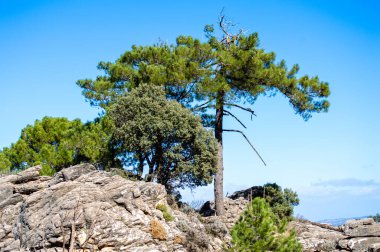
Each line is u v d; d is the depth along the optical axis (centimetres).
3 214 2527
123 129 3189
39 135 3853
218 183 3575
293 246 2069
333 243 2784
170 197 2856
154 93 3334
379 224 2750
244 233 2056
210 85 3519
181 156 3134
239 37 3872
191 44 3984
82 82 4053
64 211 2180
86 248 2111
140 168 3247
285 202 3619
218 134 3731
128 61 4128
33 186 2711
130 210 2325
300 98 3662
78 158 3538
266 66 3828
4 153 3925
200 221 2878
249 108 3772
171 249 2303
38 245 2130
